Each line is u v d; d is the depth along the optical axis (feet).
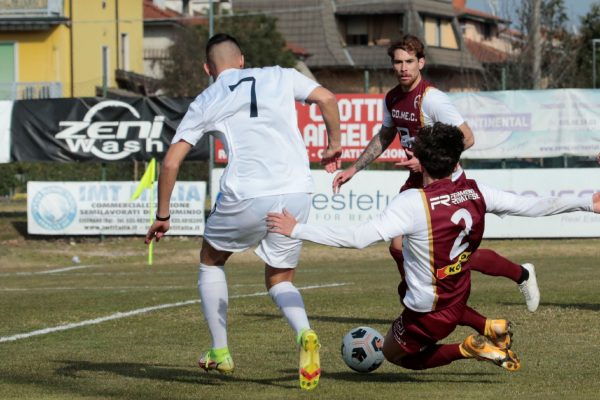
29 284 120.16
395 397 45.32
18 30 301.22
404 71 60.23
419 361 47.83
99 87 287.28
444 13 416.87
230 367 49.34
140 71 378.53
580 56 349.20
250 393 47.21
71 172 237.25
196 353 62.03
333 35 417.69
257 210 46.24
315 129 167.02
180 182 172.24
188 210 172.35
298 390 47.96
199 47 351.87
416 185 61.57
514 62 282.97
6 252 164.35
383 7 408.05
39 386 50.39
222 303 49.34
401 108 61.62
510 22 305.94
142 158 175.01
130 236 180.45
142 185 149.28
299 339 44.01
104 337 70.03
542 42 283.38
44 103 177.17
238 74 47.96
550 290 93.86
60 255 164.55
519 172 161.89
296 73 47.88
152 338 69.21
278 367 55.47
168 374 53.78
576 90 162.61
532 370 52.54
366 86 172.14
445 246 44.52
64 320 79.82
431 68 392.06
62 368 56.34
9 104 178.09
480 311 77.77
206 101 47.06
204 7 547.49
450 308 45.65
